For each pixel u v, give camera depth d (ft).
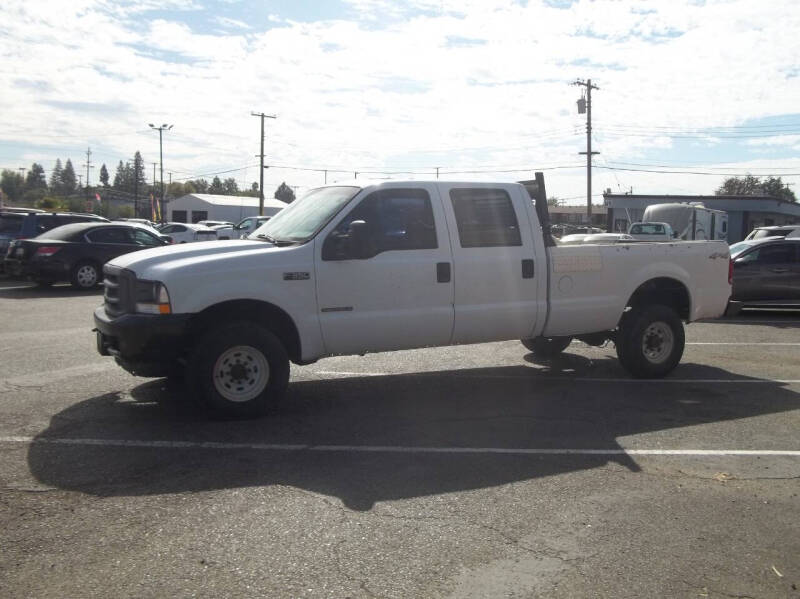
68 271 55.62
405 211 22.70
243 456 17.88
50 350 31.17
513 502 15.23
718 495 15.81
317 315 21.36
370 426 20.75
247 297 20.39
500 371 28.86
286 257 20.99
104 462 17.24
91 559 12.38
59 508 14.49
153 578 11.75
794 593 11.67
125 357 20.12
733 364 30.96
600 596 11.44
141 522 13.88
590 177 157.17
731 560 12.75
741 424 21.49
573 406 23.44
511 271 23.94
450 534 13.58
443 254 22.90
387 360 30.86
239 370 20.75
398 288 22.30
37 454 17.75
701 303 28.27
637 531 13.88
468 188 23.63
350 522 14.05
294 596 11.28
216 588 11.46
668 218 101.60
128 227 58.90
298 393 24.79
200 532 13.48
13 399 22.94
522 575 12.07
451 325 23.15
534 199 25.59
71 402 22.65
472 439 19.70
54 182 556.92
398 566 12.30
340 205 22.00
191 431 19.84
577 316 25.29
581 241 32.24
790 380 27.66
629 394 25.17
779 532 13.93
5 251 63.26
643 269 26.66
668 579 12.03
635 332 26.76
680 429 20.92
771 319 47.91
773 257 47.78
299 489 15.74
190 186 434.71
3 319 40.60
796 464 17.95
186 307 19.79
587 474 17.03
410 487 15.98
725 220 116.88
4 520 13.91
